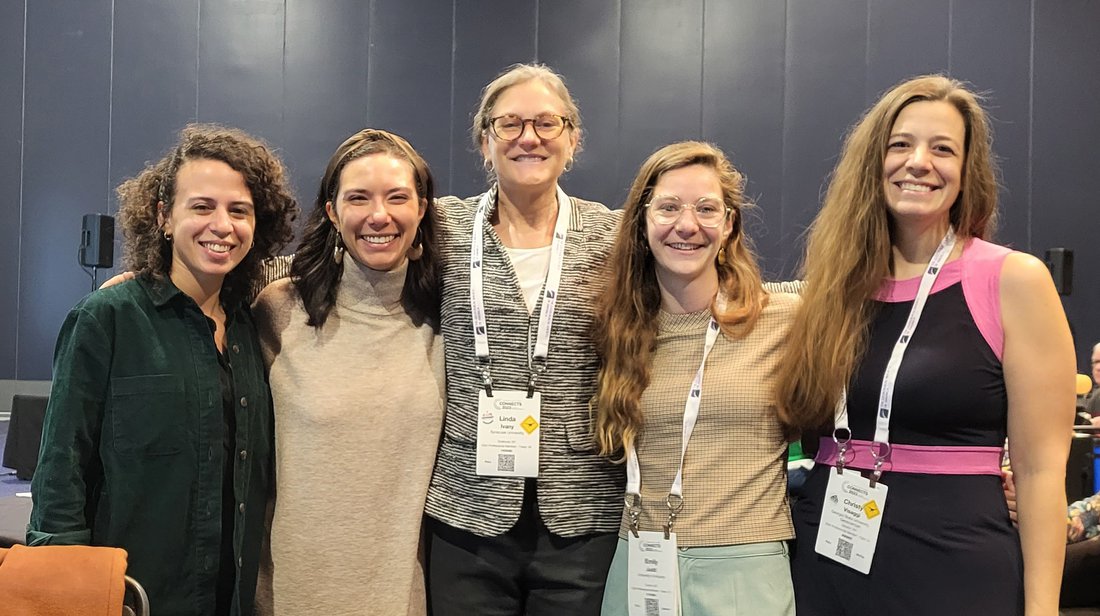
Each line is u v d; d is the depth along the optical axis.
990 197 1.92
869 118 1.97
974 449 1.80
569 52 7.89
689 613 1.94
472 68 7.96
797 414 1.98
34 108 8.24
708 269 2.11
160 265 2.01
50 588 1.66
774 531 1.97
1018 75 7.29
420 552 2.22
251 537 2.07
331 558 2.09
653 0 7.79
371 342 2.20
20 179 8.27
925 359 1.81
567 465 2.13
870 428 1.88
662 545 1.99
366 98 8.04
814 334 1.95
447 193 7.99
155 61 8.12
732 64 7.70
